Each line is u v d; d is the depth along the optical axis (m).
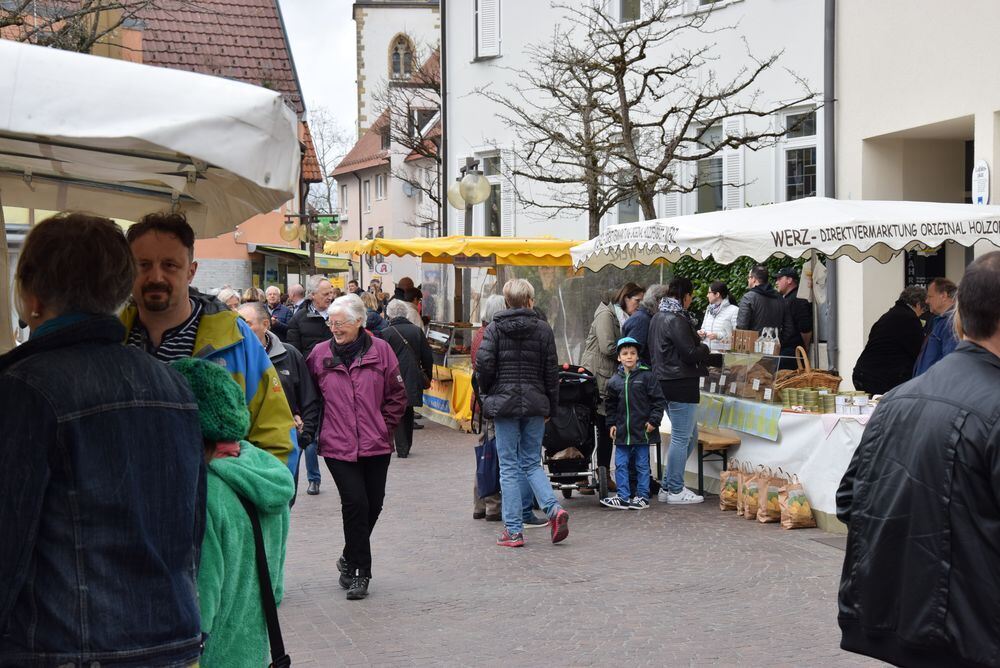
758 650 6.39
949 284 9.78
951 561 3.20
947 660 3.23
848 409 9.90
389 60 61.47
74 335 2.96
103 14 20.64
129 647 2.84
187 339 4.14
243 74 34.91
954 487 3.20
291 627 6.99
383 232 55.56
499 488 10.50
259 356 4.19
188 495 3.07
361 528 7.72
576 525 10.27
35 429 2.79
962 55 14.05
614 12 22.00
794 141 18.52
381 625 7.02
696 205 20.78
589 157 18.39
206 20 35.81
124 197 4.84
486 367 9.24
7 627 2.76
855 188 16.19
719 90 18.72
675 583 8.00
